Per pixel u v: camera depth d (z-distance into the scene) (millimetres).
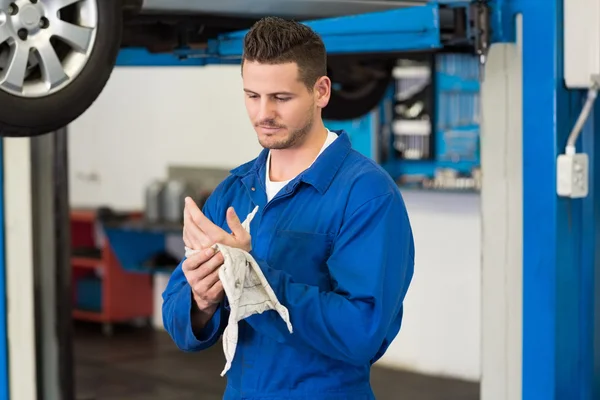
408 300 7258
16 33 2795
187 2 3377
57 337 4934
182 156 8688
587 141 3625
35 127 2859
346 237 2279
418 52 4922
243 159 8266
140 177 9023
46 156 4863
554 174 3449
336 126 7352
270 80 2199
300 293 2201
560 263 3494
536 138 3486
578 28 3385
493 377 3764
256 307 2166
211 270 2158
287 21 2260
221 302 2381
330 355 2248
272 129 2252
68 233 4969
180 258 8500
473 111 6902
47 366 4949
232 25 3896
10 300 4863
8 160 4812
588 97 3395
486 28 3463
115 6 2980
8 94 2791
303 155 2391
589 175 3629
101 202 9352
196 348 2434
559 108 3455
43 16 2838
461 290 6977
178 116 8688
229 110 8328
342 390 2389
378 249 2252
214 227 2180
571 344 3588
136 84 8977
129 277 8711
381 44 3572
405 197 7176
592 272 3656
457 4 3447
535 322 3521
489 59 3631
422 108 7125
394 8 3625
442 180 6941
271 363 2377
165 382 7070
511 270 3686
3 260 4832
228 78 8305
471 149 6938
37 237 4887
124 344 8289
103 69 2961
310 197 2359
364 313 2201
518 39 3521
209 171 8469
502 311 3723
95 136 9344
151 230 7930
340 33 3627
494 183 3697
